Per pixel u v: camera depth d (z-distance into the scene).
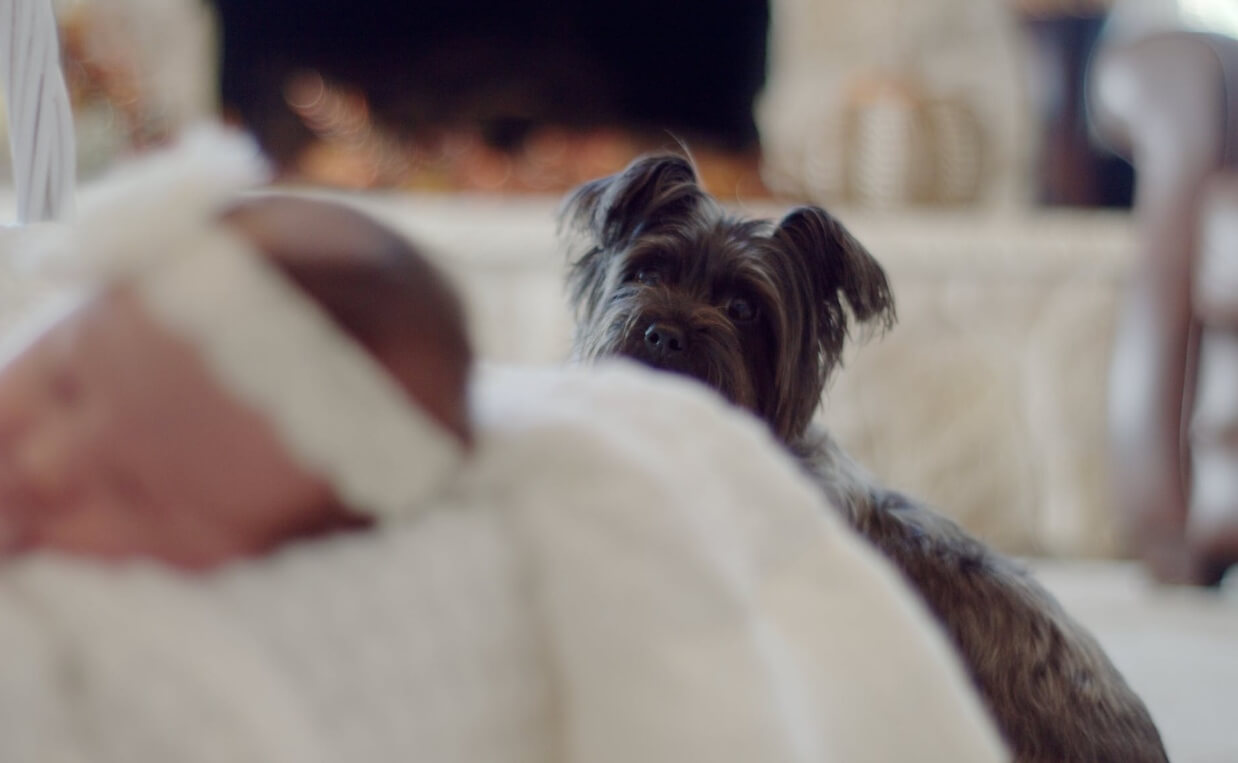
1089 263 4.12
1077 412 4.17
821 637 0.82
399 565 0.70
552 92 5.23
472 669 0.71
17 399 0.67
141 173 0.70
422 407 0.70
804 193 4.84
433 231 4.04
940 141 4.75
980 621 1.62
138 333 0.65
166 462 0.65
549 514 0.75
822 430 1.90
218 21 5.04
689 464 0.80
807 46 5.05
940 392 4.16
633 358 1.75
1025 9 4.91
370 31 5.16
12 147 1.49
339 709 0.66
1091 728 1.61
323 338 0.66
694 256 1.82
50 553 0.66
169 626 0.64
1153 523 3.52
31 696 0.62
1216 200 3.34
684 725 0.73
